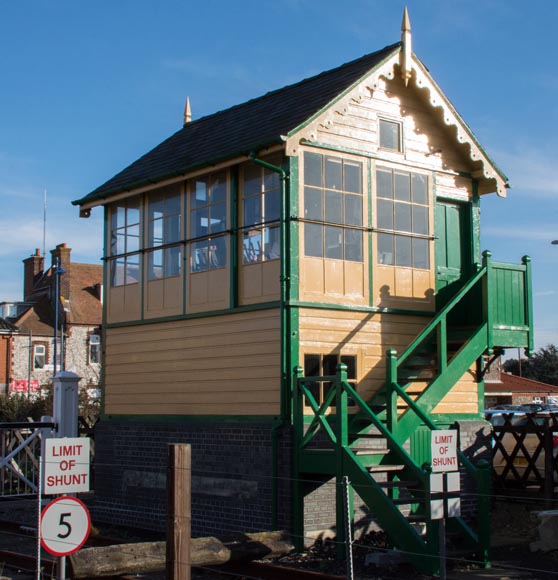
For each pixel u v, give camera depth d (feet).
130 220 56.39
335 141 47.16
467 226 53.93
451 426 50.98
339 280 46.65
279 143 43.80
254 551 38.24
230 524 46.37
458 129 52.01
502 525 51.03
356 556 39.75
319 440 44.14
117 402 55.83
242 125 52.08
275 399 44.55
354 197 47.88
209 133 55.36
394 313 48.78
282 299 44.37
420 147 51.37
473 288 50.80
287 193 45.01
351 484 38.27
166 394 51.96
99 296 188.75
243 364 46.78
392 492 43.24
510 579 35.91
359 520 44.80
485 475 38.96
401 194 50.29
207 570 38.11
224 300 48.44
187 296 51.08
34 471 59.00
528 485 65.51
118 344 56.24
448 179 52.90
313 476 43.24
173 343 51.88
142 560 34.50
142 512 52.75
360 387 46.75
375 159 48.98
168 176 51.39
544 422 60.18
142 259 55.01
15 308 182.70
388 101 50.01
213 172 49.80
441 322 45.62
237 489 46.14
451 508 28.63
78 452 27.53
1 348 173.27
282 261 44.70
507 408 107.76
